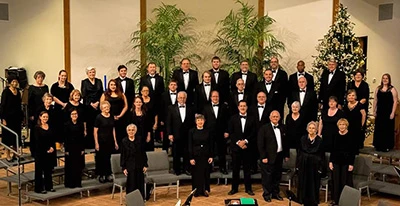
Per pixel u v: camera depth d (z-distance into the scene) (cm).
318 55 1152
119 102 954
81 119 885
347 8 1166
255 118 918
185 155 958
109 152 909
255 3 1215
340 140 830
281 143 867
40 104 936
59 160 1052
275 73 1005
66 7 1209
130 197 614
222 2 1230
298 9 1189
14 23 1264
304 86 955
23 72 1244
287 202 858
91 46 1227
